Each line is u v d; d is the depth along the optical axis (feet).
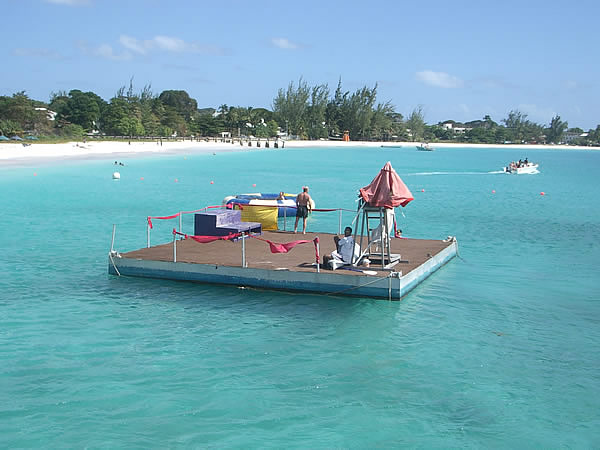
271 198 92.53
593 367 34.12
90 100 414.00
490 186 173.78
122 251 63.82
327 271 46.50
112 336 37.32
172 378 31.14
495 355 35.68
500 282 53.57
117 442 24.79
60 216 91.15
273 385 30.58
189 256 52.13
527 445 25.41
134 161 251.19
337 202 122.21
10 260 58.49
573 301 47.88
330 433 25.93
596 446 25.52
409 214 104.78
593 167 317.42
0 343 35.73
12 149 259.39
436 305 45.42
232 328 39.11
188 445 24.71
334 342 36.94
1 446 24.27
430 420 27.37
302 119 614.75
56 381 30.55
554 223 95.45
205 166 235.81
